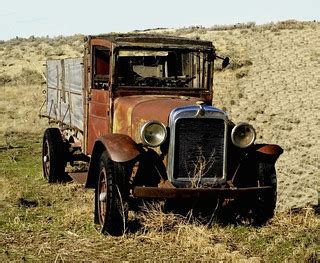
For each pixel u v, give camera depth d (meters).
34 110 26.34
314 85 32.81
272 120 23.84
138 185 7.91
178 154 7.54
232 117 25.12
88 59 9.62
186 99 8.42
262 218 8.20
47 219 8.60
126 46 8.60
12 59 52.41
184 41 8.92
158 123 7.43
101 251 7.11
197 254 7.00
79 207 9.20
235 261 6.64
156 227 7.79
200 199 7.80
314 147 17.59
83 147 10.16
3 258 6.85
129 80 8.73
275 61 40.94
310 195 11.53
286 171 14.20
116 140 7.65
